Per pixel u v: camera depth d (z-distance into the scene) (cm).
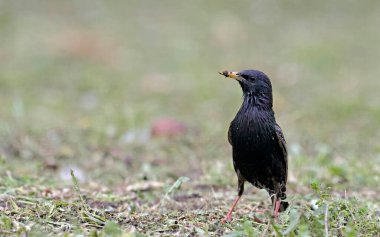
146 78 2006
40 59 2084
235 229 735
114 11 2606
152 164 1237
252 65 2153
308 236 671
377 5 2795
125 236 672
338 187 1034
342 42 2405
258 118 816
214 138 1415
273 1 2781
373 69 2130
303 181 1052
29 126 1465
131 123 1510
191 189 1023
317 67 2123
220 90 1905
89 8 2602
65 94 1831
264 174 832
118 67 2105
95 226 754
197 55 2244
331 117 1630
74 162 1230
